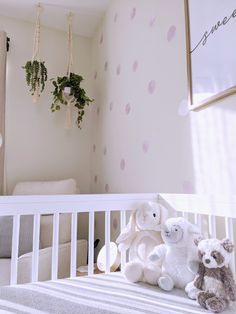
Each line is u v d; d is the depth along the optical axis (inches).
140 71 65.7
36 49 94.8
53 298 30.7
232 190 37.4
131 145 68.7
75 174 100.7
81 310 27.4
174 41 52.6
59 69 102.4
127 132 71.3
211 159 41.6
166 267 33.9
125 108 73.1
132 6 71.3
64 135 100.7
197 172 44.5
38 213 38.3
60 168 98.9
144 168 61.7
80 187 100.7
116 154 77.7
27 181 92.7
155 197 46.2
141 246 38.9
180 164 49.1
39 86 92.9
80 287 34.7
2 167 87.3
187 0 46.9
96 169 94.8
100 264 54.4
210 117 42.1
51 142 98.7
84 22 99.0
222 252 28.4
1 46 89.8
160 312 26.8
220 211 34.3
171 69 53.2
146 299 30.5
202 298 27.7
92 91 104.0
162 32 56.9
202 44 42.9
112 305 28.7
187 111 47.6
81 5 89.2
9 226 66.6
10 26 96.9
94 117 100.1
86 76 106.2
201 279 29.5
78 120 96.8
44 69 90.9
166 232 33.6
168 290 32.9
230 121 38.2
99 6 89.7
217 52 39.8
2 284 51.6
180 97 50.0
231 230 33.5
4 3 89.0
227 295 27.6
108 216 43.1
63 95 91.1
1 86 88.5
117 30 80.9
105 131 87.6
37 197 38.4
